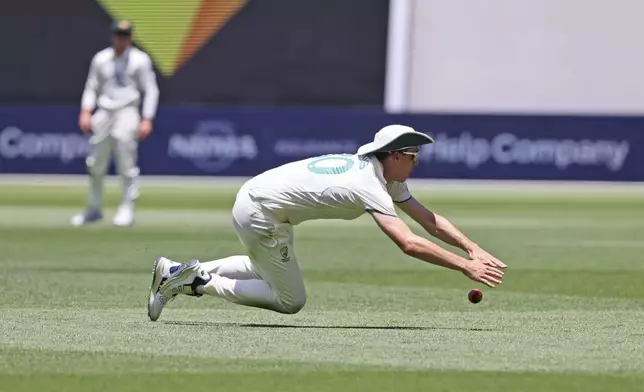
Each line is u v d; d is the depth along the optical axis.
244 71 96.00
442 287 30.80
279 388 17.03
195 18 96.31
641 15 97.12
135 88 48.31
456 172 84.19
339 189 21.53
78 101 95.69
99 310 25.53
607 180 84.38
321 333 22.31
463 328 23.19
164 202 66.81
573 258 38.81
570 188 83.31
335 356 19.61
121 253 38.84
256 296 22.98
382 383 17.39
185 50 96.00
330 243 43.69
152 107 48.47
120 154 48.69
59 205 63.94
